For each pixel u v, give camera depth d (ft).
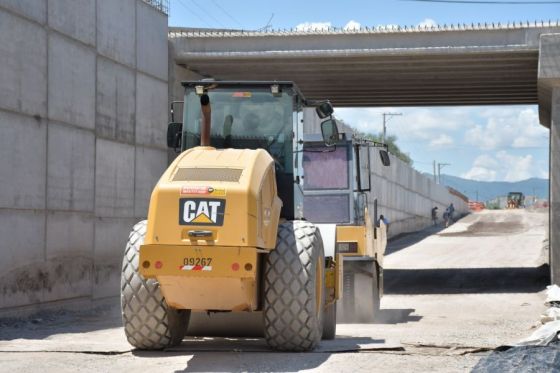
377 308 52.08
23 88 50.24
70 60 56.13
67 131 55.57
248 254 26.78
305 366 27.22
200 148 30.25
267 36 74.08
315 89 91.35
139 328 30.12
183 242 26.96
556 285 68.39
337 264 35.22
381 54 73.10
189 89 34.53
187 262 26.91
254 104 33.99
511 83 86.48
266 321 29.76
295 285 29.37
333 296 35.09
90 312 55.67
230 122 33.91
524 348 30.99
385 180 153.79
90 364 27.96
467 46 71.97
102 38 61.16
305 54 73.77
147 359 28.96
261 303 30.50
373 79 84.74
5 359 29.17
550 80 69.41
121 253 63.93
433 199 245.24
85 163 58.03
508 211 324.80
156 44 71.20
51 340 37.24
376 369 26.84
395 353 30.42
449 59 74.79
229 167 28.14
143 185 68.23
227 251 26.78
